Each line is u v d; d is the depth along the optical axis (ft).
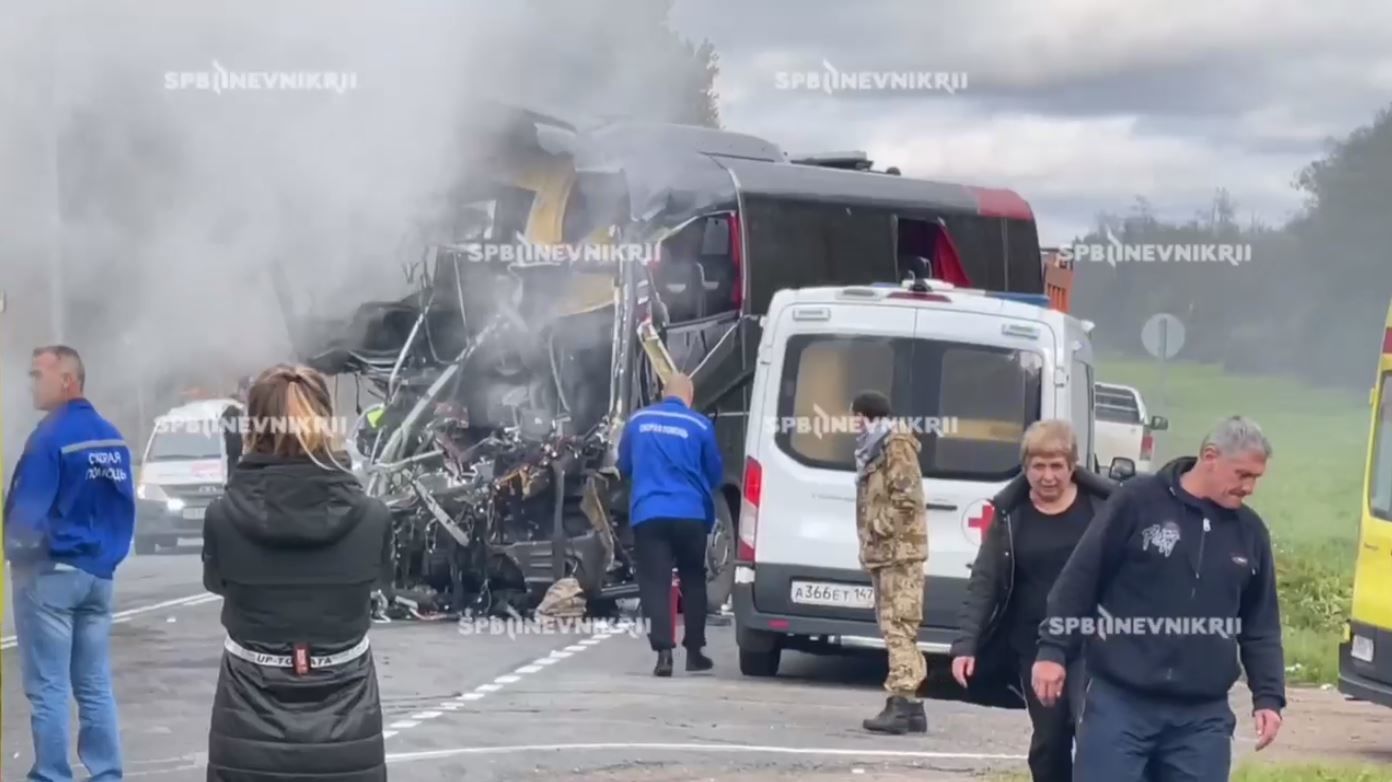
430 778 31.94
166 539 93.40
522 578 55.36
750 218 61.57
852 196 64.90
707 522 45.85
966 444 44.80
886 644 37.93
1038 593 26.50
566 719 38.34
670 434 45.47
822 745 35.99
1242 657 23.15
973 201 69.72
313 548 20.61
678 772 32.81
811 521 45.03
